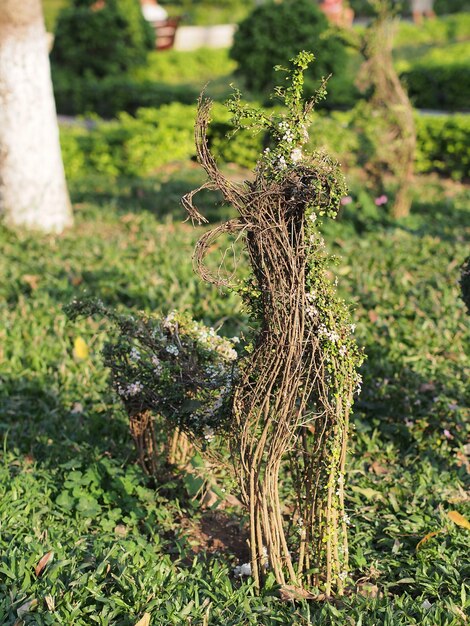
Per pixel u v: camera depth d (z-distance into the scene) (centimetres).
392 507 426
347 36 873
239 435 337
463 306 655
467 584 362
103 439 476
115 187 1070
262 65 1070
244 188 306
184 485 423
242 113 309
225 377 352
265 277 310
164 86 1590
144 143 1147
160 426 438
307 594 346
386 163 894
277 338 313
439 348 594
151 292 673
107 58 1698
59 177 876
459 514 402
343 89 1358
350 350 329
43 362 568
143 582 350
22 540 381
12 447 473
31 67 836
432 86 1518
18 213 862
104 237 848
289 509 420
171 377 377
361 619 330
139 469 428
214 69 2122
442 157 1135
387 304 663
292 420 336
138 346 407
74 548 373
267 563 354
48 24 2672
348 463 461
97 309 411
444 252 785
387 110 870
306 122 315
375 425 504
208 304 661
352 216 872
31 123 846
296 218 308
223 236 824
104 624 327
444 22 2441
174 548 394
